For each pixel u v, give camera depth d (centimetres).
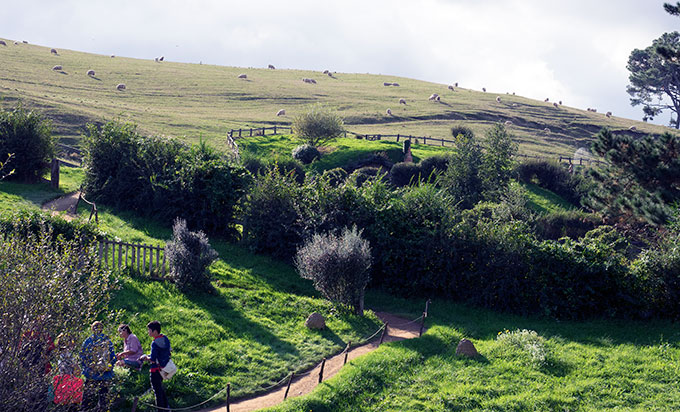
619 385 1443
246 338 1603
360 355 1600
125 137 2889
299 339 1681
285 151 5988
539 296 2170
